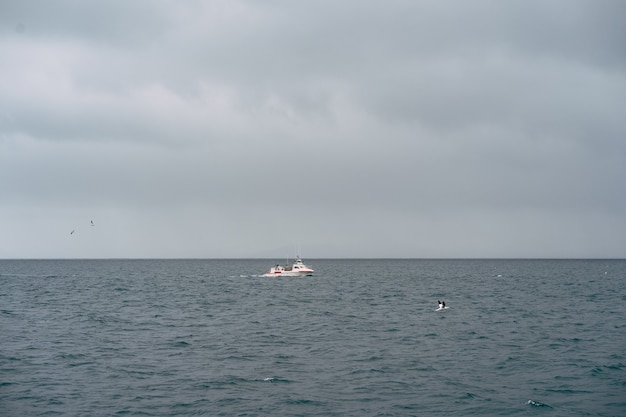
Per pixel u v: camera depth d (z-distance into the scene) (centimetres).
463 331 5322
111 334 5194
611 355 4047
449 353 4181
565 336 4947
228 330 5484
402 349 4369
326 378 3422
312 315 6856
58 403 2914
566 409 2794
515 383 3275
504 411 2769
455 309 7488
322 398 3000
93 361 3922
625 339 4769
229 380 3375
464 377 3425
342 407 2844
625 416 2688
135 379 3403
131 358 4031
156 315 6844
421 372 3559
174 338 4956
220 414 2742
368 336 5053
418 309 7556
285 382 3328
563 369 3609
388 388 3184
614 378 3366
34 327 5659
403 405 2872
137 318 6506
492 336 4984
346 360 3950
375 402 2923
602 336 4938
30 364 3806
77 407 2848
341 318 6512
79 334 5181
